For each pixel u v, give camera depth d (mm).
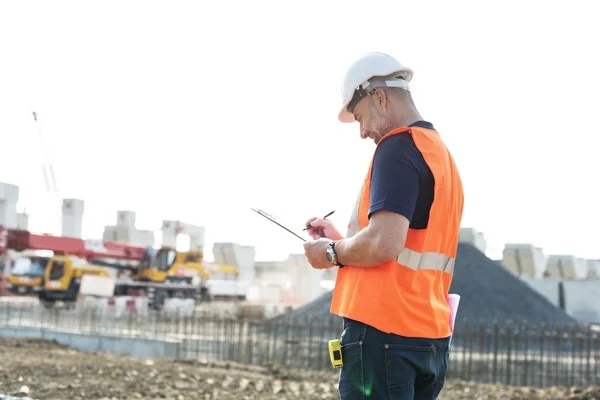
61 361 9258
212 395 6941
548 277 32500
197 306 31141
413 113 2232
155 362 11000
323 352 13727
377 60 2215
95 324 19562
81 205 33781
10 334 16734
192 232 37250
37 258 24984
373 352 2059
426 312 2100
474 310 19125
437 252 2146
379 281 2084
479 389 8992
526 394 8492
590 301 28469
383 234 1984
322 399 7098
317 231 2500
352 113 2336
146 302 27375
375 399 2055
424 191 2080
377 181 2061
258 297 37062
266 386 8062
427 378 2180
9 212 30688
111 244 26656
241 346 14609
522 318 18625
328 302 20516
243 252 40812
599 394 8500
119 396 6441
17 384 6680
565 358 14539
